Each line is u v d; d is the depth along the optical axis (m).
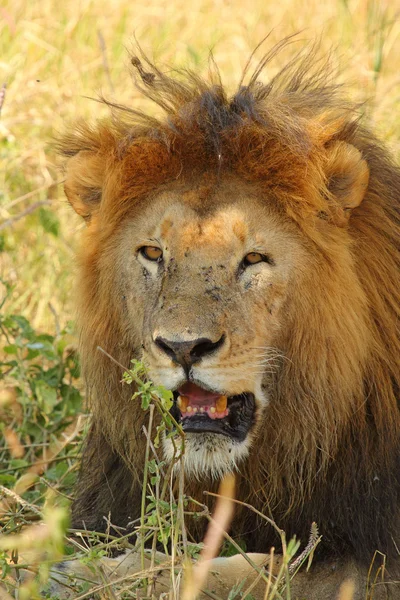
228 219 7.22
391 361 7.55
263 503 7.59
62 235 13.01
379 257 7.60
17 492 8.81
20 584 6.68
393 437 7.52
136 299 7.46
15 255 12.83
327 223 7.46
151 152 7.47
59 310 12.22
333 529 7.46
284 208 7.36
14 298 12.34
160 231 7.33
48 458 9.95
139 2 17.72
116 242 7.62
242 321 7.09
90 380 7.91
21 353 10.62
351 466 7.46
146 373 6.81
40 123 14.16
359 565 7.25
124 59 15.61
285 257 7.29
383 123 13.15
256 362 7.16
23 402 10.02
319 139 7.55
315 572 7.34
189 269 7.14
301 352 7.38
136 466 7.74
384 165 7.93
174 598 6.17
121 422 7.76
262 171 7.35
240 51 15.73
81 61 15.74
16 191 13.66
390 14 16.33
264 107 7.55
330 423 7.38
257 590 6.89
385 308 7.59
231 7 17.47
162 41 16.34
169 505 6.63
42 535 5.85
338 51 15.21
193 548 6.49
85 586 6.53
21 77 15.12
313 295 7.36
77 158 7.96
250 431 7.30
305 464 7.50
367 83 14.05
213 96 7.66
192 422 7.05
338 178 7.47
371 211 7.65
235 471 7.50
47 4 17.20
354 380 7.35
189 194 7.36
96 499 8.20
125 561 6.96
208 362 6.91
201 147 7.43
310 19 16.75
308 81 8.38
